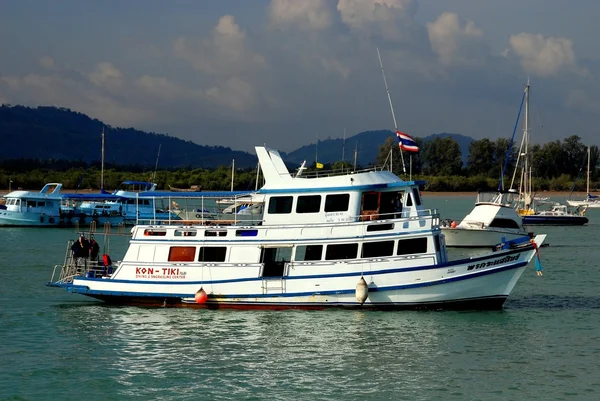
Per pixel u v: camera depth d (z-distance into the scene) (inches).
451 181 7377.0
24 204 3676.2
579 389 1042.1
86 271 1546.5
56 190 3841.0
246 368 1131.3
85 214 3779.5
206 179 5999.0
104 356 1195.3
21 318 1441.9
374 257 1396.4
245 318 1401.3
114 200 4067.4
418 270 1390.3
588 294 1740.9
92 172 7042.3
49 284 1518.2
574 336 1309.1
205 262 1451.8
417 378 1084.5
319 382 1069.1
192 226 1460.4
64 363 1159.6
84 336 1310.3
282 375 1099.3
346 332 1307.8
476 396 1016.2
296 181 1456.7
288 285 1421.0
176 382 1074.1
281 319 1387.8
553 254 2637.8
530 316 1459.2
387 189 1433.3
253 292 1430.9
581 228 3961.6
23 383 1069.1
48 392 1034.7
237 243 1439.5
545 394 1023.6
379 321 1374.3
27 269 2148.1
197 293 1438.2
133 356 1194.0
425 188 7372.1
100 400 1005.8
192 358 1181.7
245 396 1018.7
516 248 1425.9
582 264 2335.1
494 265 1408.7
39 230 3528.5
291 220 1448.1
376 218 1430.9
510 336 1301.7
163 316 1432.1
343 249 1408.7
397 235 1393.9
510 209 2854.3
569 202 5900.6
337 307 1422.2
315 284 1411.2
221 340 1273.4
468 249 2662.4
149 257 1478.8
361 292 1374.3
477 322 1386.6
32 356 1195.9
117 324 1384.1
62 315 1462.8
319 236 1411.2
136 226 1493.6
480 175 7751.0
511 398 1008.9
